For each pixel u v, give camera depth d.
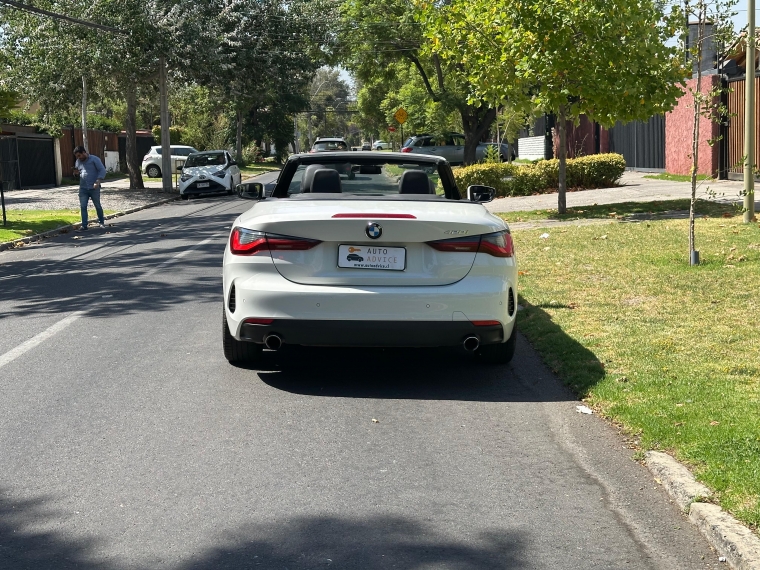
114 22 32.97
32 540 4.02
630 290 9.55
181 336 8.32
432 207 6.57
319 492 4.57
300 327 6.17
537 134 50.94
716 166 23.09
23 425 5.68
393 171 7.46
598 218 16.69
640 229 14.14
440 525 4.17
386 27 38.16
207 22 36.09
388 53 40.06
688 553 3.87
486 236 6.30
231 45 37.25
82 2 33.03
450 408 6.05
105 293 10.89
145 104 59.00
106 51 32.75
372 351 7.77
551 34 15.91
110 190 36.50
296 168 7.50
